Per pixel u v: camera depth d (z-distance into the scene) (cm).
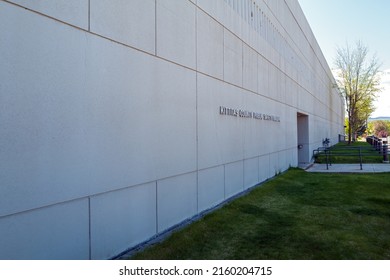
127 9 459
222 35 780
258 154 1030
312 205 748
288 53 1482
